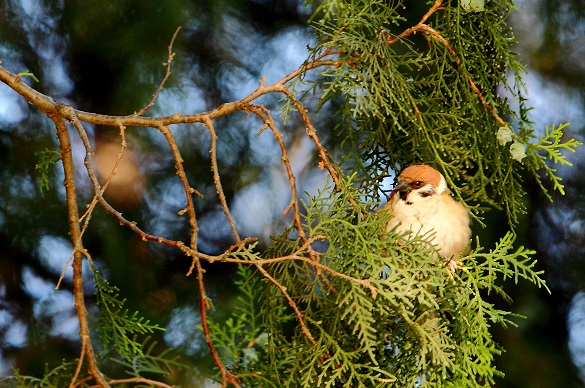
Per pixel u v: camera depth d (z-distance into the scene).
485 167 7.40
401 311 6.16
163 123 6.60
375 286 6.20
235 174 11.71
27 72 6.61
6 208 11.40
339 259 6.43
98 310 11.57
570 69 11.81
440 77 7.20
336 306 6.42
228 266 11.73
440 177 8.25
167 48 11.33
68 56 11.78
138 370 7.75
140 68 11.22
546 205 12.03
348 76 6.76
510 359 11.51
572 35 11.83
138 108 11.15
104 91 11.80
